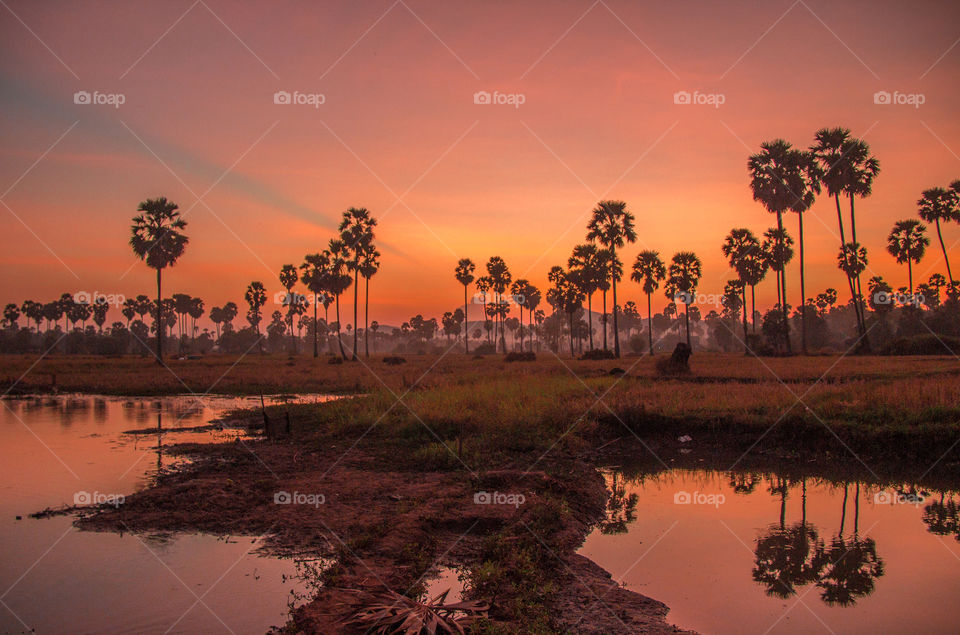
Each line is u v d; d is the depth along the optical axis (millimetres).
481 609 6000
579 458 14211
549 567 7422
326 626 5562
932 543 8703
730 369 32281
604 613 6227
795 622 6168
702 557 8078
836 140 50750
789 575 7484
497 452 14117
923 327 64250
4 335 112188
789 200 53031
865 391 18297
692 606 6492
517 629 5629
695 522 9703
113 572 7203
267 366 53344
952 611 6438
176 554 7816
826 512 10242
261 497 10422
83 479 12039
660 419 16781
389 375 38969
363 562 7336
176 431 18641
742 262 64000
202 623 5871
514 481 11367
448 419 16906
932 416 14438
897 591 6973
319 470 12633
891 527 9430
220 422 20594
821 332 97062
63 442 16625
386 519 9102
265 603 6352
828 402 16656
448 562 7520
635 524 9602
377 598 6141
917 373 25688
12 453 14945
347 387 33719
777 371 29828
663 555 8156
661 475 12953
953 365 29734
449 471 12500
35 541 8312
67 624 5906
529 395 21078
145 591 6625
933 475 12562
